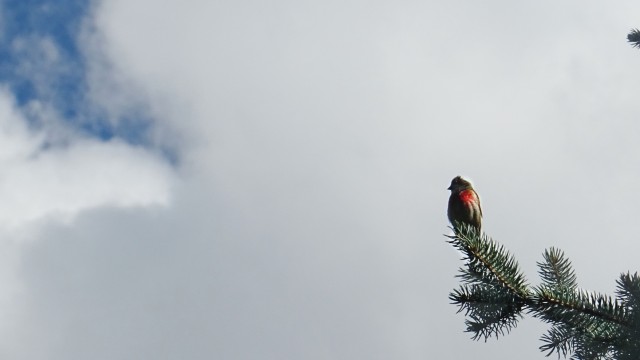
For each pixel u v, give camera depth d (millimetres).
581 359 8430
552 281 9461
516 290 8992
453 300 9227
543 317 8789
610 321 8430
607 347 8328
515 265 9156
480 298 9102
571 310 8609
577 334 8586
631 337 8250
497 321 9031
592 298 8617
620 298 8438
